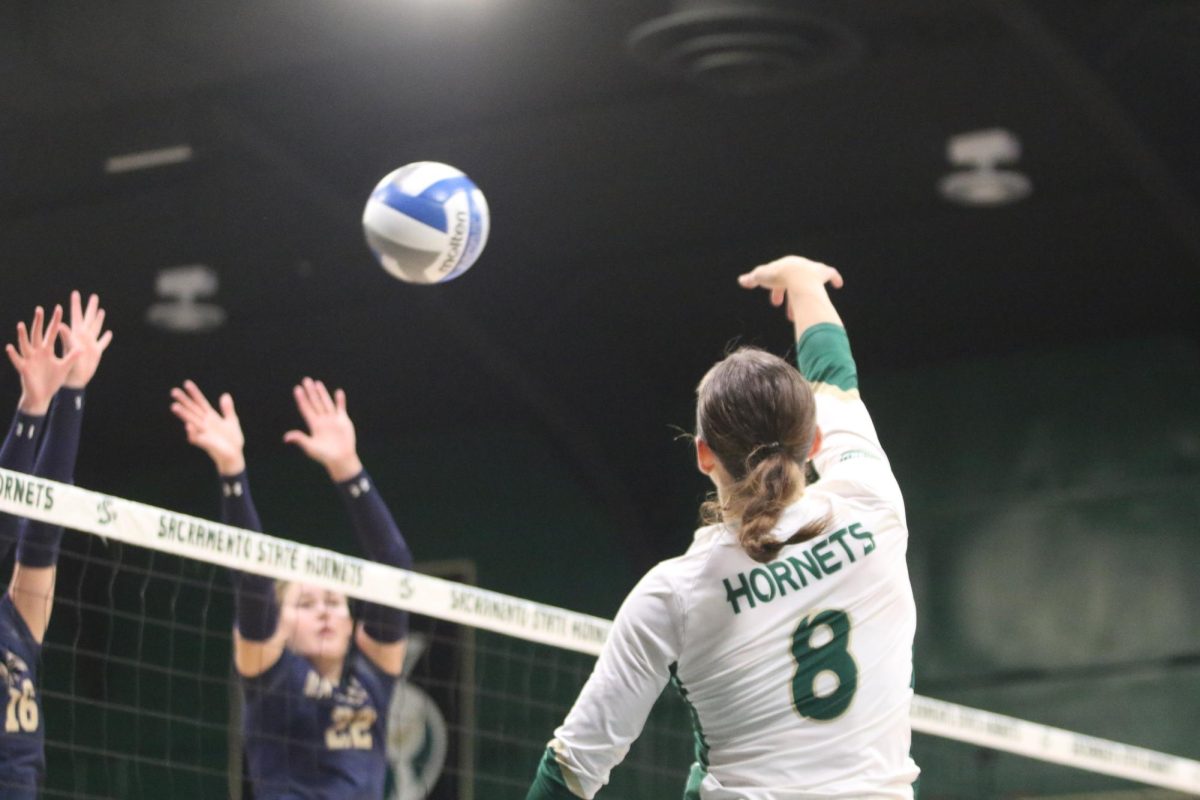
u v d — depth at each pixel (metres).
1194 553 15.05
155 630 17.84
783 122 13.59
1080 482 15.74
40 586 5.66
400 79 12.89
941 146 13.87
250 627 6.63
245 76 12.75
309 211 14.96
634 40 10.93
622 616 3.44
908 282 16.06
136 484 19.73
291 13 11.70
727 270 16.25
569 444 17.16
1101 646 15.29
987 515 16.11
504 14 11.79
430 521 18.48
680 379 17.78
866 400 17.00
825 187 14.76
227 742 17.22
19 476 5.24
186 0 11.53
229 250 15.88
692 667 3.42
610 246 15.97
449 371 17.89
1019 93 13.00
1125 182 14.31
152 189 14.62
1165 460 15.38
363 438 19.09
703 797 3.42
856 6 11.62
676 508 17.53
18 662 5.55
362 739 6.82
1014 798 15.00
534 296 16.47
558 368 16.86
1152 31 11.82
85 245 15.76
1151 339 15.73
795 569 3.43
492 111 13.49
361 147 13.89
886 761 3.41
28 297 16.75
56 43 11.96
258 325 17.42
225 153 13.91
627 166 14.45
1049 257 15.38
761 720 3.38
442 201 6.45
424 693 16.06
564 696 16.03
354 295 16.69
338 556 6.17
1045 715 15.38
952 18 11.91
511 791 16.03
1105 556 15.45
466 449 18.53
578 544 17.75
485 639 16.39
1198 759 14.59
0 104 12.87
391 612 7.01
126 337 17.58
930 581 16.22
